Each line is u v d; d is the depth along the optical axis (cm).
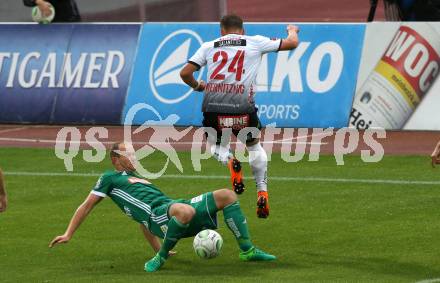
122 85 4672
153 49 4669
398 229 2656
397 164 3650
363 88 4406
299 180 3381
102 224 2789
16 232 2697
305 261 2342
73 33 4819
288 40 2616
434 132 4312
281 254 2420
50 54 4806
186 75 2630
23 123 4775
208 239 2288
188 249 2489
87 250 2491
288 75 4488
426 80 4353
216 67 2598
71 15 5141
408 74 4366
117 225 2773
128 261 2373
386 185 3269
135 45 4706
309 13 7700
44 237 2636
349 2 7825
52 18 4844
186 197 3148
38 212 2950
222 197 2294
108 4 6228
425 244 2486
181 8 6225
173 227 2216
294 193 3172
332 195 3127
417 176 3409
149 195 2284
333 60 4462
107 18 6241
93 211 2964
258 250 2358
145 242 2575
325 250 2452
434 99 4344
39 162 3819
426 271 2225
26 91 4797
